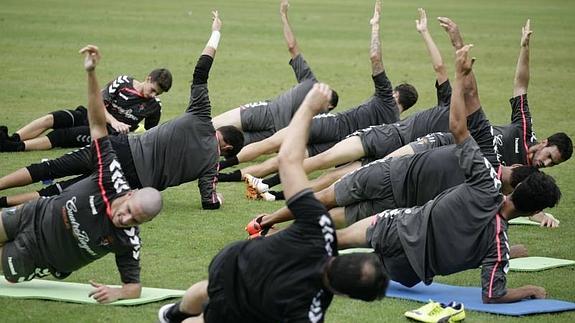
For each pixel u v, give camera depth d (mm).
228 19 110562
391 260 28828
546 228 37531
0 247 27609
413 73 76000
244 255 20750
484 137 29766
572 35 104562
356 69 77000
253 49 86562
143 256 31797
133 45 85625
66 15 106562
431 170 31391
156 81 45750
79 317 25562
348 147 38750
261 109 44344
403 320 26500
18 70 69875
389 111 42625
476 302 28219
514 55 87750
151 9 118875
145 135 35469
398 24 111125
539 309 27469
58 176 35812
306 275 20125
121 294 26703
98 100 26078
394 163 32031
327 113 42688
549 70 79625
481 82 72500
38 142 46000
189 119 35969
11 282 27781
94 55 25797
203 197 37844
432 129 38781
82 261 26844
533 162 35469
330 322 26156
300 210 20359
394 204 31891
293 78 71500
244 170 42969
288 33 44844
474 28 109062
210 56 36062
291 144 20750
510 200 27828
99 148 26172
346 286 19703
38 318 25422
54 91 62219
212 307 21156
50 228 26531
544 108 62688
